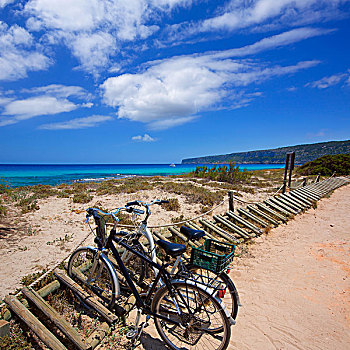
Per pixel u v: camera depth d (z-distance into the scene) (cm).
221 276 293
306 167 3222
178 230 579
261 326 320
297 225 800
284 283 431
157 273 289
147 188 1275
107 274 342
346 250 579
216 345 286
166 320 275
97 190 1262
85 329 295
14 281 379
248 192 1379
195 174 2236
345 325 325
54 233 607
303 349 283
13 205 873
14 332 273
